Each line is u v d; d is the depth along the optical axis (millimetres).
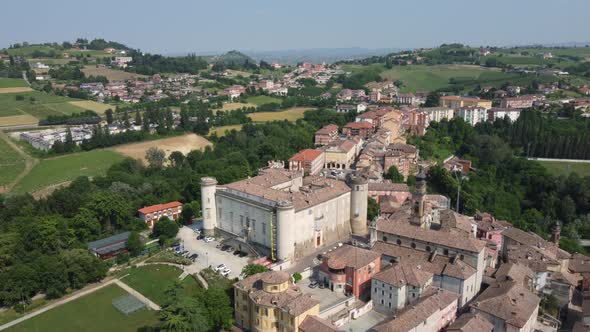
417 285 150250
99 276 186750
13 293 167500
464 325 130625
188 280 181500
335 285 164000
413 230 175625
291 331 132875
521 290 148375
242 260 196375
